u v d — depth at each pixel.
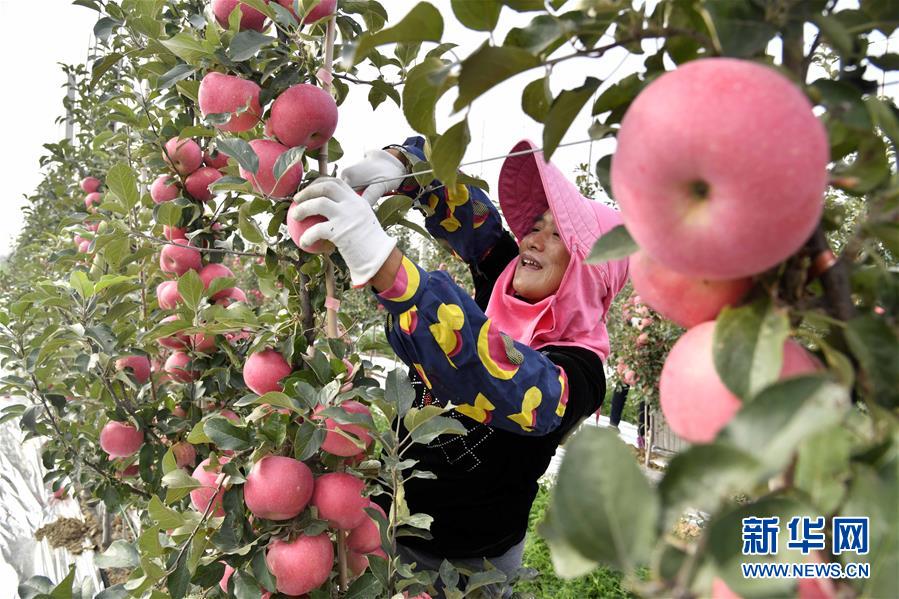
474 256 2.33
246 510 1.41
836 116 0.57
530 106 0.80
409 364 1.53
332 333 1.52
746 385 0.53
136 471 2.55
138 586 1.41
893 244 0.60
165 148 2.06
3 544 3.77
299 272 1.56
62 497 4.35
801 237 0.51
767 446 0.44
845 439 0.48
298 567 1.33
